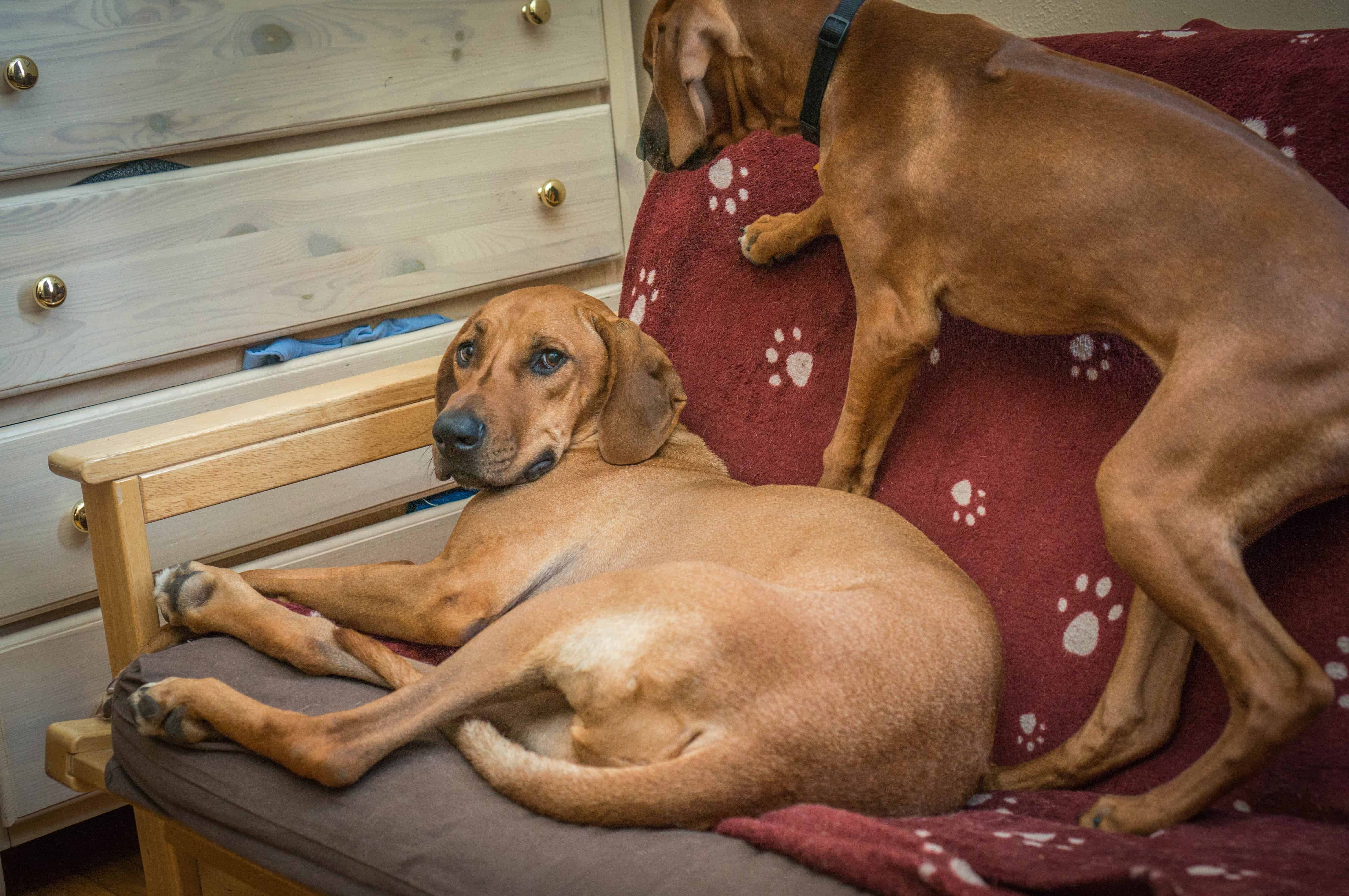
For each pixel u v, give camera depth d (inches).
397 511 103.0
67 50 80.8
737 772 45.9
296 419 72.4
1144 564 46.8
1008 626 62.4
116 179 85.3
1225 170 50.1
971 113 57.7
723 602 49.2
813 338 75.7
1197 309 49.2
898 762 48.8
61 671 84.5
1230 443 46.1
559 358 70.8
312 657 60.2
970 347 68.4
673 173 80.6
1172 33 66.3
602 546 67.6
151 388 89.7
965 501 66.1
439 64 98.1
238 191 89.4
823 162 63.7
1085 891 38.0
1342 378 45.1
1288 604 52.0
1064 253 54.0
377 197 96.5
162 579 63.6
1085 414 62.6
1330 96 57.0
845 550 59.1
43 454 83.4
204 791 53.1
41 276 81.5
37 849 91.4
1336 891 36.3
